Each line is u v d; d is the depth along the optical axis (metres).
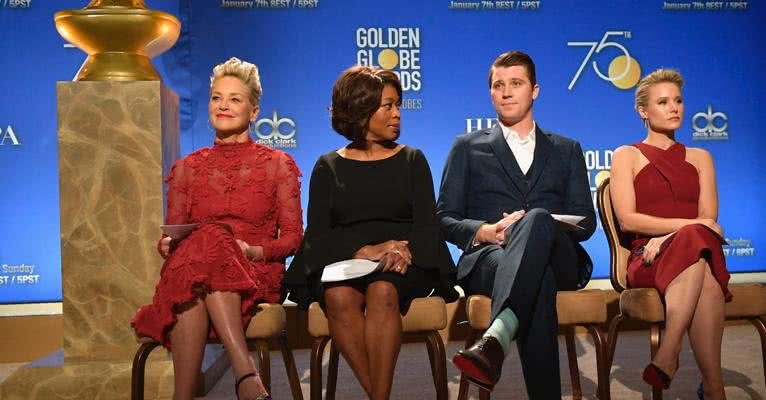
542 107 5.52
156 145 3.63
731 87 5.62
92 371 3.55
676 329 3.15
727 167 5.61
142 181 3.62
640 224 3.55
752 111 5.63
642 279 3.44
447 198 3.56
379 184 3.22
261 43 5.37
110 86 3.62
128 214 3.61
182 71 5.31
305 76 5.40
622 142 5.59
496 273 2.97
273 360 4.95
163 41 3.87
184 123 5.30
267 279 3.29
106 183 3.62
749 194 5.62
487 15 5.51
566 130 5.54
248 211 3.38
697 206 3.73
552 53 5.53
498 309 2.89
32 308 5.11
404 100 5.46
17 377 3.53
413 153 3.29
